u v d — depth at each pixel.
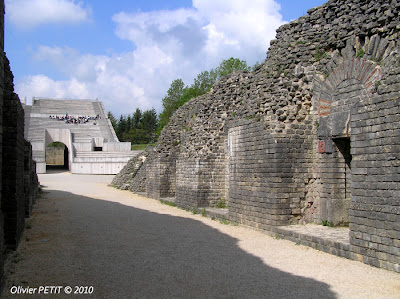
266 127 13.73
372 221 9.49
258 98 15.09
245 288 7.88
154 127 101.56
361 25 12.03
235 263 9.80
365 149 9.80
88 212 19.41
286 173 13.34
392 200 9.04
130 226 15.41
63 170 54.28
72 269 9.17
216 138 20.34
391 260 8.99
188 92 52.59
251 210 14.52
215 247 11.62
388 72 9.48
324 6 13.74
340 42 12.88
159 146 26.83
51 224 15.53
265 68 15.41
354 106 10.18
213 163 20.19
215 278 8.54
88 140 59.91
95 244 11.96
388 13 10.98
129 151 55.75
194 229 14.75
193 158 20.42
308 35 14.10
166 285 8.04
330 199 12.96
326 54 13.64
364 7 12.05
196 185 19.89
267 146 13.62
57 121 67.00
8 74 11.33
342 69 12.59
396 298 7.32
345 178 13.02
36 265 9.46
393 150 9.08
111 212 19.61
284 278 8.54
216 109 20.78
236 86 20.17
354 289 7.80
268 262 9.88
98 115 73.81
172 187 26.28
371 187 9.58
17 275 8.61
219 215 16.97
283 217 13.20
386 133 9.27
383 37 11.36
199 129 21.23
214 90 21.44
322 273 8.91
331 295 7.48
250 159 14.66
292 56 14.18
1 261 7.47
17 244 11.17
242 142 15.25
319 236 11.34
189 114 23.44
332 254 10.59
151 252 10.97
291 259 10.15
